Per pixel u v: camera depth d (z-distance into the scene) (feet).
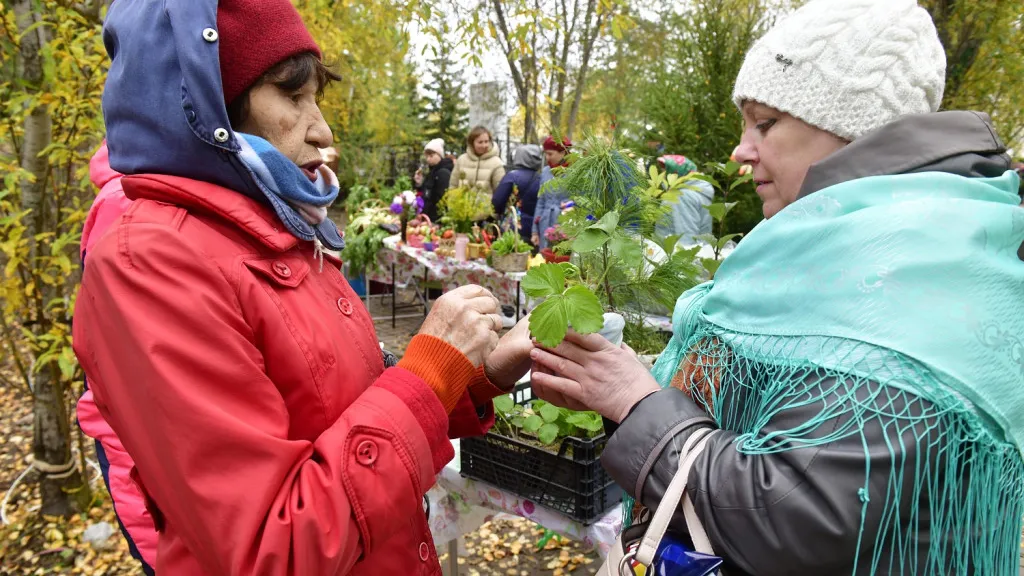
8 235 9.05
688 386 3.59
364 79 38.29
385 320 22.18
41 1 8.42
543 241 18.81
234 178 3.14
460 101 71.36
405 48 17.47
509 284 15.70
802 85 3.09
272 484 2.72
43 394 9.74
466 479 5.81
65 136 9.66
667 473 3.02
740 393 3.14
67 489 10.05
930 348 2.54
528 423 5.35
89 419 5.48
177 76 2.98
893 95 3.00
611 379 3.41
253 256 3.14
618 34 17.89
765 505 2.65
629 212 4.98
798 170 3.27
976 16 21.43
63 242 8.51
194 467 2.68
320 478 2.84
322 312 3.34
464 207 17.65
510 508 5.52
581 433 5.34
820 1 3.14
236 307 2.98
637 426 3.17
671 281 5.17
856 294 2.73
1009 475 2.72
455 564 6.41
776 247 3.16
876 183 2.92
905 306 2.62
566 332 3.46
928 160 2.95
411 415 3.13
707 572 2.76
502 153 44.45
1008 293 2.72
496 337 3.64
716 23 21.48
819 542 2.53
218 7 3.07
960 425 2.54
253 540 2.66
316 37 16.70
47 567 9.07
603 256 4.95
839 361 2.67
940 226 2.72
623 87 39.24
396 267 20.83
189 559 3.10
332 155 15.29
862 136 3.06
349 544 2.84
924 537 2.58
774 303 3.05
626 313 5.47
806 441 2.63
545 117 36.88
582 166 4.94
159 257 2.84
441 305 3.57
